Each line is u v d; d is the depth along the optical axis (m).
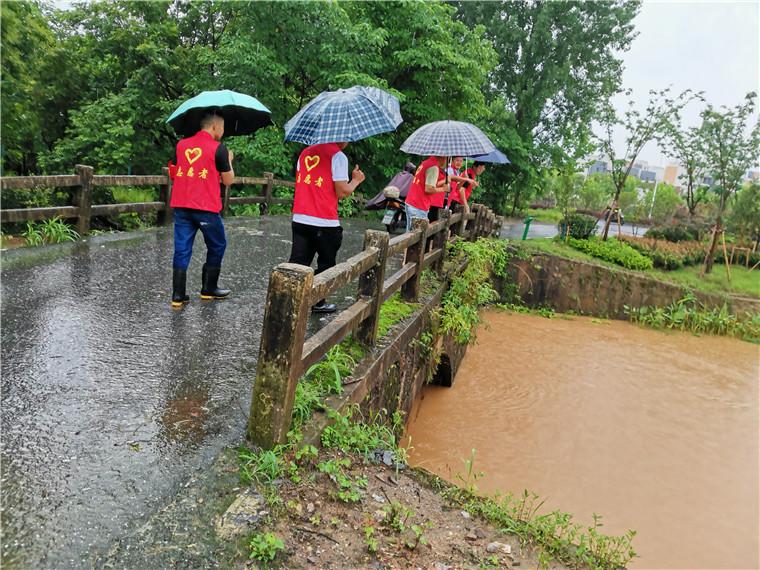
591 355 11.60
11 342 3.75
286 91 13.97
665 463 7.41
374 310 4.25
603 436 7.98
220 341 4.19
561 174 23.48
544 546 2.85
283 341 2.75
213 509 2.39
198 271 6.13
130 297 4.97
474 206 10.07
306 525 2.49
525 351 11.41
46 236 6.62
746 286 16.08
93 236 7.20
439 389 8.89
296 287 2.69
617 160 18.14
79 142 14.02
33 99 11.27
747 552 5.64
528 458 7.07
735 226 20.00
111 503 2.32
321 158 4.30
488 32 25.45
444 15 15.90
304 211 4.38
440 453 6.93
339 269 3.37
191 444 2.82
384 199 10.30
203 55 13.52
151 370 3.59
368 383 3.91
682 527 5.98
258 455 2.80
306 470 2.87
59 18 14.86
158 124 14.86
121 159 13.37
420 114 15.10
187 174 4.50
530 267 14.55
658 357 12.02
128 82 14.48
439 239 7.28
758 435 8.55
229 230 9.05
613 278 14.70
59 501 2.29
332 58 12.81
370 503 2.83
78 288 5.05
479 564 2.59
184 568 2.06
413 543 2.61
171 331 4.28
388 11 14.35
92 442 2.73
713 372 11.35
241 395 3.40
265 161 12.55
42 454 2.59
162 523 2.26
